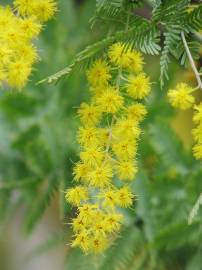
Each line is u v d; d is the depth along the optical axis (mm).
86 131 288
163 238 413
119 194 282
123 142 286
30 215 449
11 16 288
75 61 284
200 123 287
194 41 306
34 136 456
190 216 279
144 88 295
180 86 293
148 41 295
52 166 443
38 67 459
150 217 433
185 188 435
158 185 435
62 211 367
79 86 458
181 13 300
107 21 310
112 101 288
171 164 445
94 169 287
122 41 290
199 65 342
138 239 432
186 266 434
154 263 429
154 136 446
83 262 416
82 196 283
